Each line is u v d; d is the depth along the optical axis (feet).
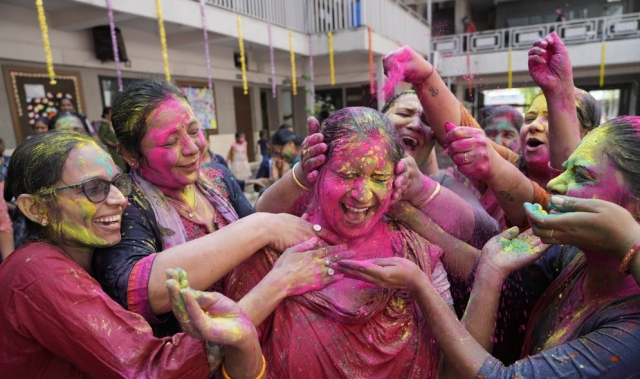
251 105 35.81
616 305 3.22
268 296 3.35
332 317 3.58
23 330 3.23
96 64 22.94
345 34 29.19
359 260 3.81
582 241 2.99
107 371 3.08
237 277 3.95
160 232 4.02
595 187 3.18
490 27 47.52
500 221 5.81
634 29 36.45
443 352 3.50
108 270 3.58
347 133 3.49
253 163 35.29
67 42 21.56
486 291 3.78
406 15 35.35
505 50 36.83
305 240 3.83
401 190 3.81
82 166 3.40
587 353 3.04
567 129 4.81
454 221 4.39
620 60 35.53
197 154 4.13
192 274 3.34
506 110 9.46
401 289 3.76
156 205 4.10
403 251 4.02
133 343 3.13
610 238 2.86
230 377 3.12
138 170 4.26
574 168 3.31
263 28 27.37
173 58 27.99
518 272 4.66
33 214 3.43
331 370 3.57
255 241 3.62
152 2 20.40
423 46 38.22
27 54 19.75
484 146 4.11
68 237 3.47
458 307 4.79
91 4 18.20
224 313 2.83
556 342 3.56
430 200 4.25
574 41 37.86
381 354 3.63
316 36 30.40
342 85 37.55
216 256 3.42
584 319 3.42
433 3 42.86
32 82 20.17
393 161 3.59
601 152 3.18
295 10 30.09
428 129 5.61
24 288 3.21
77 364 3.21
